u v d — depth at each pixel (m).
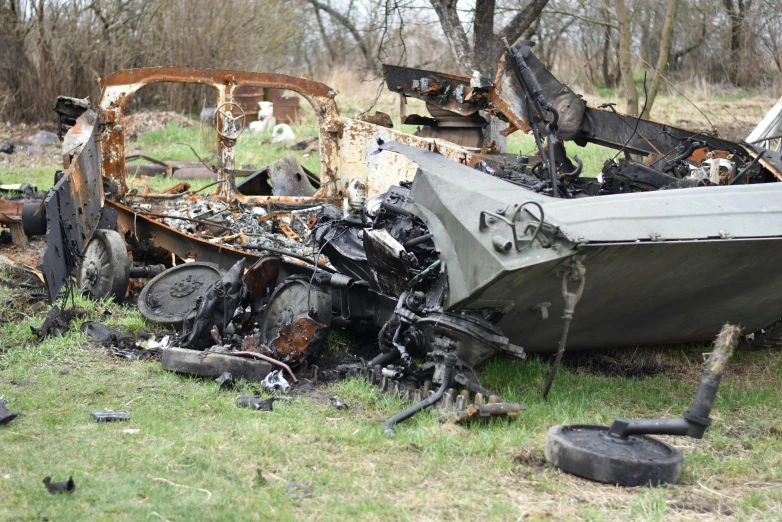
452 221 5.18
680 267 4.96
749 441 4.97
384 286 5.75
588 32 22.14
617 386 5.96
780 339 6.70
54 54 22.59
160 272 7.90
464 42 12.20
